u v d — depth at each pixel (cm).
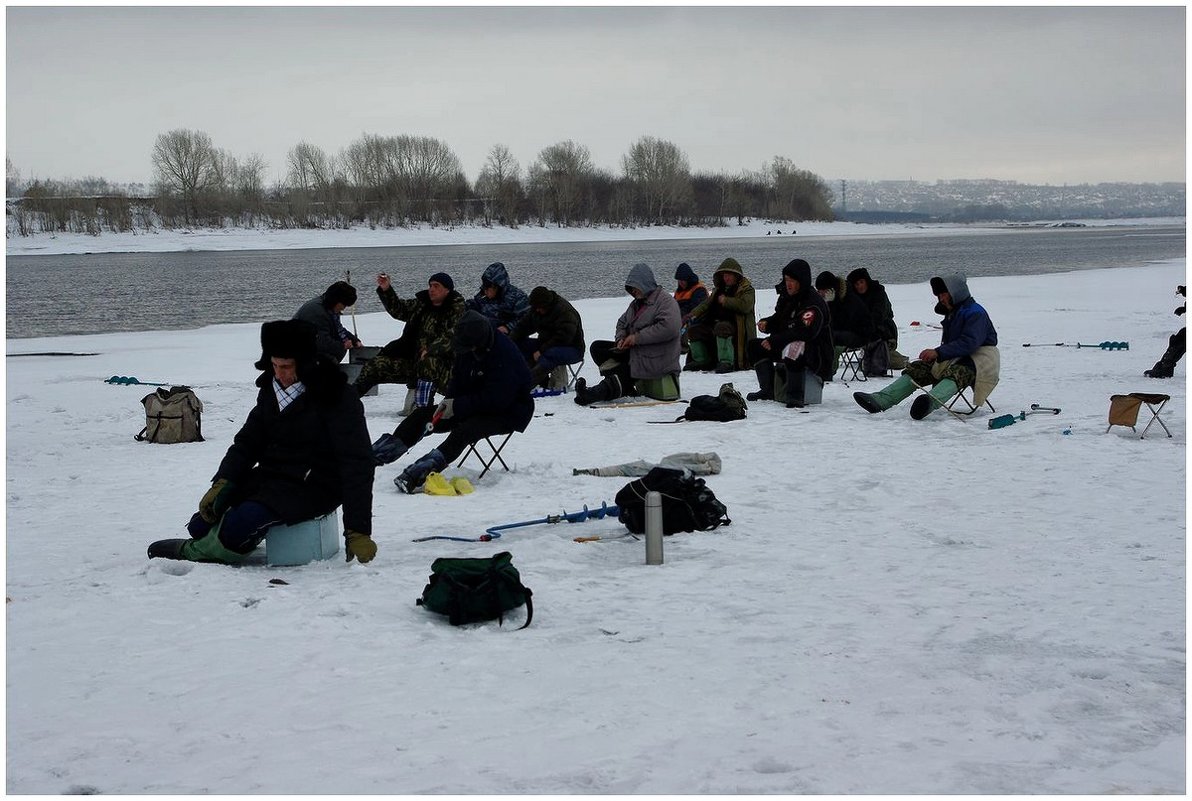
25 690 520
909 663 553
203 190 14675
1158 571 712
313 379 726
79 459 1178
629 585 701
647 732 469
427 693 514
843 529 843
